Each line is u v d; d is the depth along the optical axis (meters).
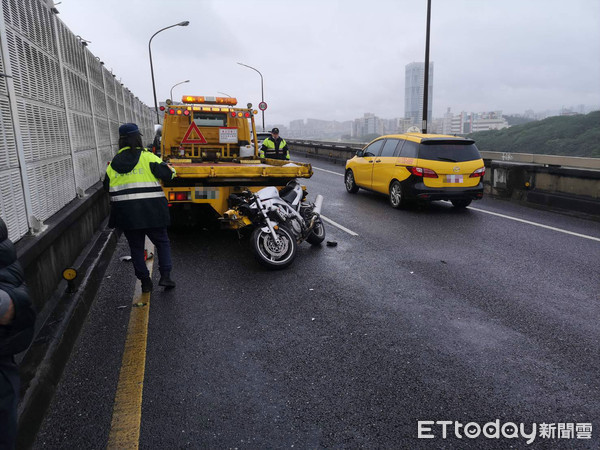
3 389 1.76
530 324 4.19
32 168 4.43
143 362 3.50
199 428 2.73
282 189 7.12
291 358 3.58
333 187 14.16
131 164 4.62
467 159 9.78
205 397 3.05
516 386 3.19
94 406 2.94
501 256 6.46
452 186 9.70
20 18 4.41
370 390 3.14
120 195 4.63
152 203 4.71
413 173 9.75
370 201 11.47
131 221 4.64
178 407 2.94
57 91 5.75
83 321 4.21
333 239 7.56
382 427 2.75
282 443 2.61
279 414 2.88
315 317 4.37
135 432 2.69
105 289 5.13
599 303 4.69
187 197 7.24
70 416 2.83
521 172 11.53
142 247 4.91
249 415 2.86
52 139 5.31
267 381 3.25
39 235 4.04
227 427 2.75
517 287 5.18
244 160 9.71
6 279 1.78
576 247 6.94
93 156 8.55
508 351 3.68
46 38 5.38
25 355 3.19
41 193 4.68
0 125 3.60
